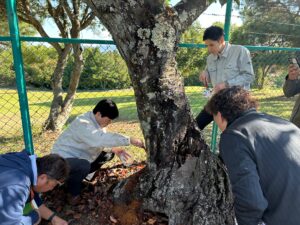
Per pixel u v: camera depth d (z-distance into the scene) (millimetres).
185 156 2598
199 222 2469
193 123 2643
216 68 3271
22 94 2902
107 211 2781
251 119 1648
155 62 2363
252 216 1486
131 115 8602
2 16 7195
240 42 10383
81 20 7879
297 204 1495
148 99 2459
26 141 3021
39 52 6828
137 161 4059
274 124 1646
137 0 2209
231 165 1539
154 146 2598
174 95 2465
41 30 7504
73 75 7266
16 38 2754
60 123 7270
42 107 8742
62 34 7949
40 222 2617
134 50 2336
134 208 2697
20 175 1855
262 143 1547
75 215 2789
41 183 2012
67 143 3021
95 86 6578
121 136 2896
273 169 1508
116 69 5770
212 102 1783
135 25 2264
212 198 2508
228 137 1592
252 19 9938
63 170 2066
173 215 2559
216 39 3045
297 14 9914
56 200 3004
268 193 1546
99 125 2994
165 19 2320
